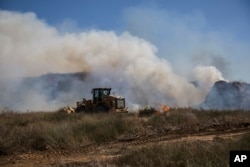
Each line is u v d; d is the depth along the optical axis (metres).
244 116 34.88
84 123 28.81
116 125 28.92
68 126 27.34
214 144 16.66
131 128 28.92
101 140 26.11
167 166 15.12
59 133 24.94
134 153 17.08
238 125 29.81
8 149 22.28
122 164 16.31
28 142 23.55
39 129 25.30
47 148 23.47
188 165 14.26
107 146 23.88
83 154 21.52
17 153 22.25
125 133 28.23
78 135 25.97
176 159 15.47
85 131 27.08
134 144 24.05
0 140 22.47
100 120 30.47
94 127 28.03
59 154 21.80
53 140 24.02
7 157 21.27
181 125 31.38
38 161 19.94
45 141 23.88
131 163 16.11
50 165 18.22
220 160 14.38
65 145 24.05
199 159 14.89
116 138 26.66
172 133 27.84
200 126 30.30
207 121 32.91
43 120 37.50
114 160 17.14
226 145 16.30
